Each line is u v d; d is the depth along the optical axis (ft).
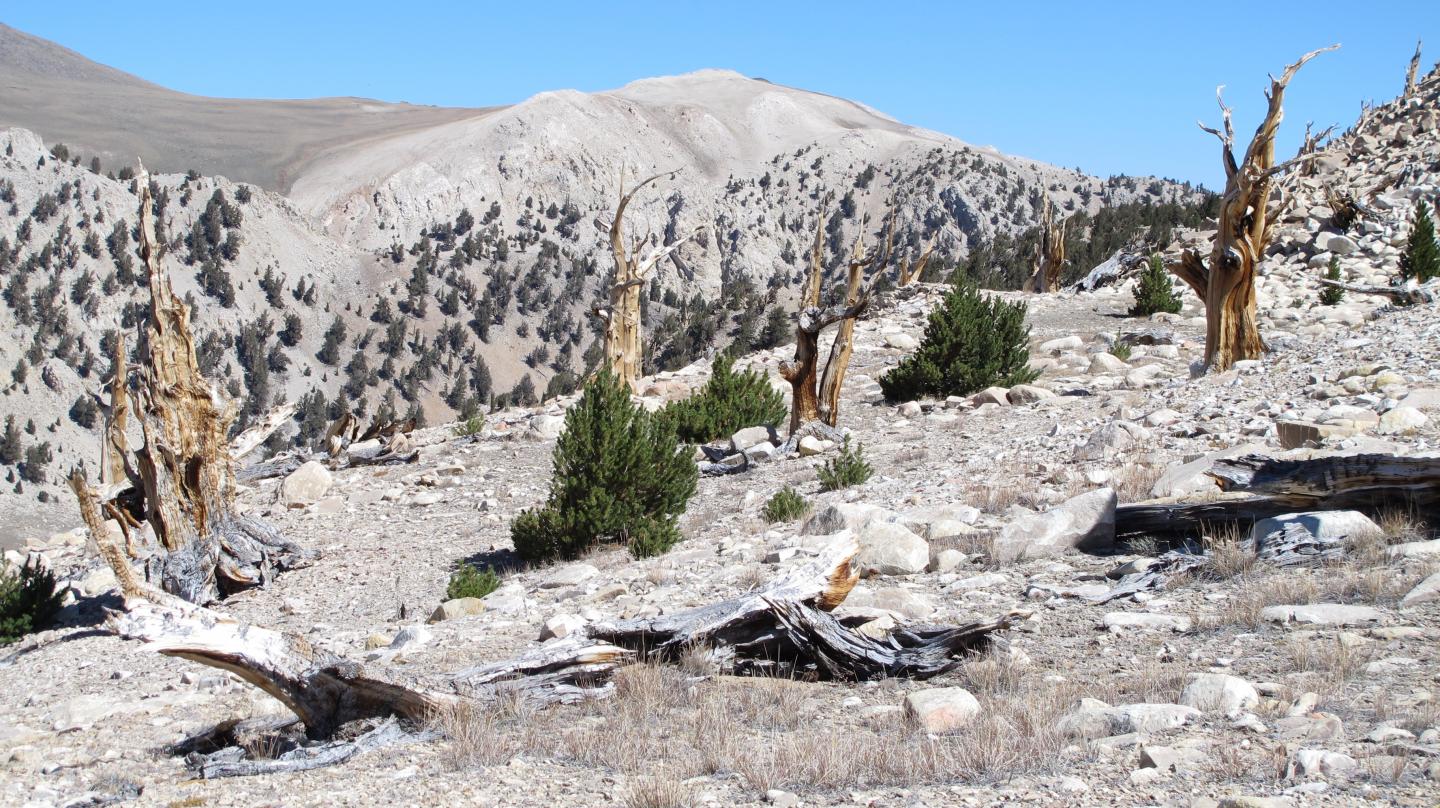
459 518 67.26
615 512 52.47
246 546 56.85
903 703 22.86
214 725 27.14
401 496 74.43
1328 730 17.76
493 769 21.01
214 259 613.52
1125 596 29.84
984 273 340.18
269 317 603.67
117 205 612.70
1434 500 30.71
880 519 43.39
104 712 31.55
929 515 43.55
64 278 539.70
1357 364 63.62
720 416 81.05
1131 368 87.35
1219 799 15.28
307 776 21.81
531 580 48.57
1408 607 24.63
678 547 49.98
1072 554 35.60
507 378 630.74
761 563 40.60
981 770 18.11
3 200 571.28
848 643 26.27
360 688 24.56
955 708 21.42
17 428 446.19
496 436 91.81
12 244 550.77
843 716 22.98
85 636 48.65
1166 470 43.47
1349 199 136.56
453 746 22.30
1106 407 67.36
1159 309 117.39
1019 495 45.85
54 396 470.80
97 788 22.82
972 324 83.92
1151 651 24.81
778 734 21.95
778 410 83.15
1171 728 19.08
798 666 26.96
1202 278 76.64
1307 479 32.37
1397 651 21.95
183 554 54.85
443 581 52.37
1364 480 31.60
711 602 35.81
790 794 17.70
